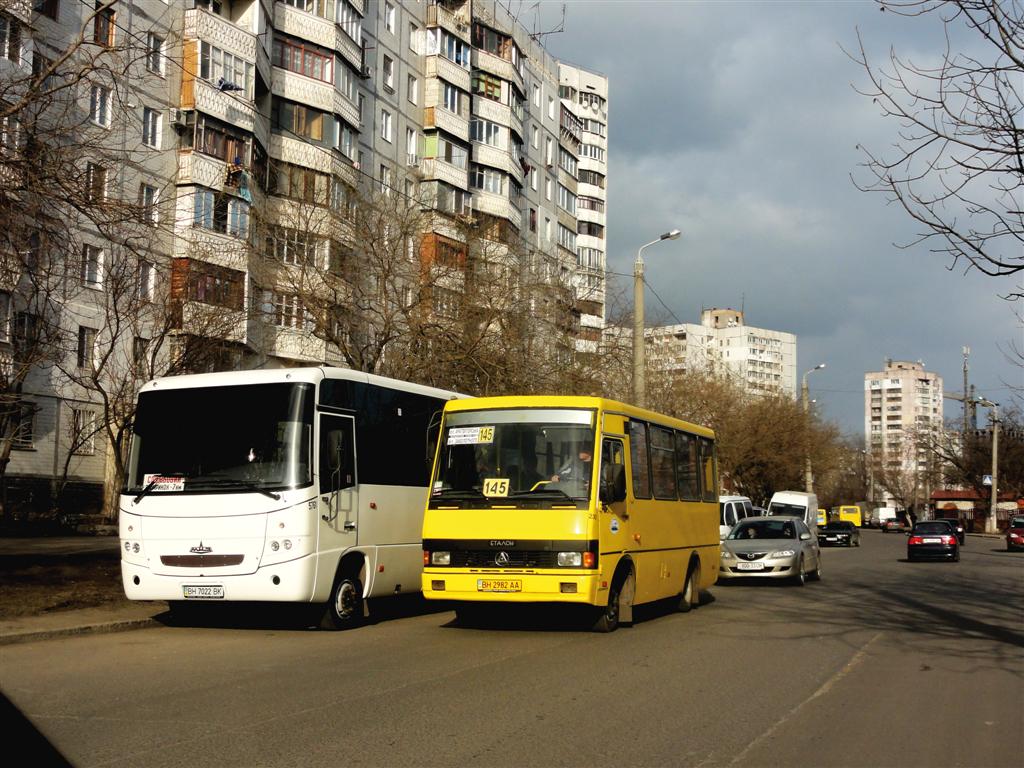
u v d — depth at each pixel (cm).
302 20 4116
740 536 2427
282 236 2614
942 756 688
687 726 763
